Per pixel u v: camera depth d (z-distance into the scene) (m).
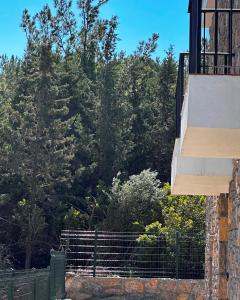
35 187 27.11
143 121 33.38
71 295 17.03
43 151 27.42
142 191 25.41
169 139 32.81
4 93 35.19
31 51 31.59
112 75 31.91
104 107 31.14
